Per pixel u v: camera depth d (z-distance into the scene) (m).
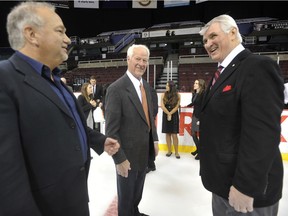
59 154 0.79
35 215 0.69
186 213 2.17
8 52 15.26
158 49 17.39
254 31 14.03
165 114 3.93
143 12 17.12
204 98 1.19
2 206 0.64
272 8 14.28
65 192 0.82
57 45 0.85
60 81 0.97
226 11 14.98
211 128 1.09
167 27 16.16
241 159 0.92
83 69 15.73
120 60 14.73
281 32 13.77
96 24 17.75
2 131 0.66
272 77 0.91
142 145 1.67
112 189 2.67
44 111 0.76
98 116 4.06
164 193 2.59
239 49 1.09
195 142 3.88
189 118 4.34
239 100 0.98
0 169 0.65
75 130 0.86
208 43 1.17
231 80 1.02
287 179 3.01
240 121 0.99
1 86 0.69
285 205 2.32
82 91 3.85
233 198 0.95
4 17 14.52
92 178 3.02
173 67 14.05
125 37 16.97
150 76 12.98
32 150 0.75
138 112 1.64
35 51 0.83
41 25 0.81
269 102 0.89
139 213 1.98
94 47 17.92
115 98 1.58
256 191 0.88
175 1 13.99
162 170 3.35
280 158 1.07
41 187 0.77
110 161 3.72
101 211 2.19
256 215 1.06
